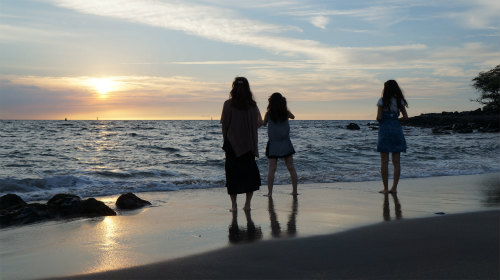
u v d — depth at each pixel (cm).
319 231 368
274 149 614
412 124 7756
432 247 304
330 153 1490
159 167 1162
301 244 322
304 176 856
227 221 427
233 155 487
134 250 316
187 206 527
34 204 460
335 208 497
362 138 3253
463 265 260
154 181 789
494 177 830
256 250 308
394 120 628
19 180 719
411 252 292
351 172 927
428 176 866
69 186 732
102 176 948
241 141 485
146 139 3067
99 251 316
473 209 474
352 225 392
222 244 328
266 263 275
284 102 615
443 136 3534
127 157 1580
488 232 350
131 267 272
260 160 1143
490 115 7769
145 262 282
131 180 818
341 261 275
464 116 8181
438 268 255
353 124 6309
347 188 693
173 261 283
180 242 339
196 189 694
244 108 489
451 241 321
